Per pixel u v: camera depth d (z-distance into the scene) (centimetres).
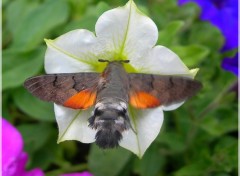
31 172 32
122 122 25
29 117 37
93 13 35
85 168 36
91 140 27
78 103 27
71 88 26
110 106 25
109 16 27
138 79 26
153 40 27
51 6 36
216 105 35
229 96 34
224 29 38
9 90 35
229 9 38
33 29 36
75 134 27
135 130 27
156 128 27
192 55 34
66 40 27
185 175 34
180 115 36
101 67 28
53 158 35
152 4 39
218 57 37
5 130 31
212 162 34
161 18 37
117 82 26
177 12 37
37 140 35
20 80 34
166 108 27
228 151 34
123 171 35
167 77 26
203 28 37
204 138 36
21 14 38
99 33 27
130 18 27
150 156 35
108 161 33
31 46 35
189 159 36
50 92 26
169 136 35
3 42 38
